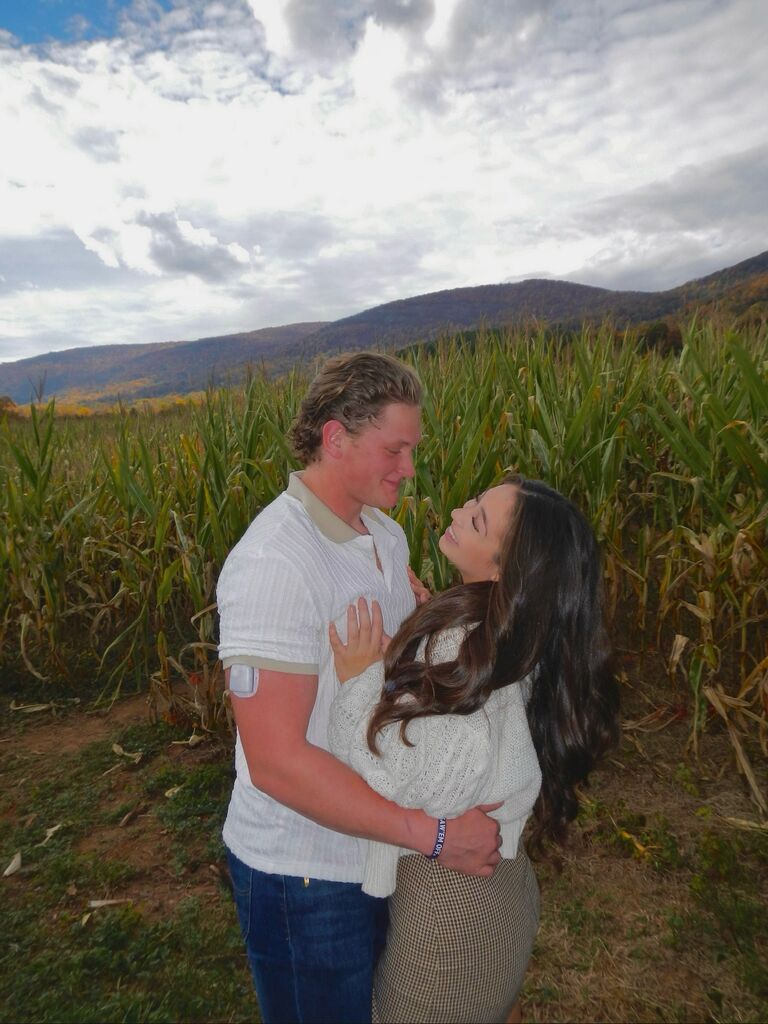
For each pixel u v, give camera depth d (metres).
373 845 1.22
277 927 1.25
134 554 4.36
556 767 1.38
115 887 2.74
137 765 3.65
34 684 4.68
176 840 3.03
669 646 4.01
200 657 3.72
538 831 1.47
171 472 4.89
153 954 2.39
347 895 1.25
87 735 4.01
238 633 1.14
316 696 1.20
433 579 3.24
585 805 3.01
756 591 3.10
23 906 2.66
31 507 4.53
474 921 1.20
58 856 2.94
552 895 2.60
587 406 3.51
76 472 5.71
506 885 1.26
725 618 3.86
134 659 4.74
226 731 3.86
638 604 4.07
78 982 2.28
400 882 1.25
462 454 3.67
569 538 1.28
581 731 1.35
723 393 3.76
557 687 1.33
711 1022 2.05
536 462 3.91
